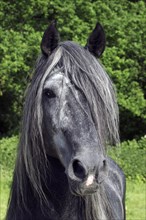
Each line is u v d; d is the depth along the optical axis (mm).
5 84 18891
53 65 3947
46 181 4168
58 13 19266
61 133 3777
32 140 4020
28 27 19031
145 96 21172
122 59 19062
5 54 18516
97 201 4215
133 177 16047
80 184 3564
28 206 4215
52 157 4160
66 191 4172
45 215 4191
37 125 3939
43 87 3924
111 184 5484
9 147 16484
